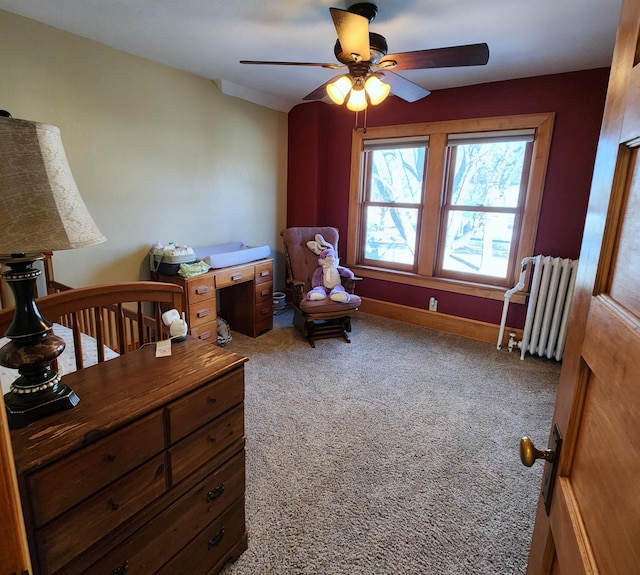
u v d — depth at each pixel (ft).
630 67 1.81
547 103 9.95
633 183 1.74
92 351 6.21
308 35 7.95
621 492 1.58
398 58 6.61
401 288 13.35
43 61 7.70
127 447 3.27
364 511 5.52
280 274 15.10
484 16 6.82
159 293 4.67
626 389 1.61
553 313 10.04
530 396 8.66
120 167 9.37
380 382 9.19
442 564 4.77
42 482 2.72
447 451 6.82
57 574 2.94
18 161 2.64
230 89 11.51
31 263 3.11
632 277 1.66
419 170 12.45
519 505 5.68
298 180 14.39
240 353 10.68
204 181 11.55
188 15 7.11
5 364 2.99
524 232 10.77
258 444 6.89
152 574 3.73
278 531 5.17
